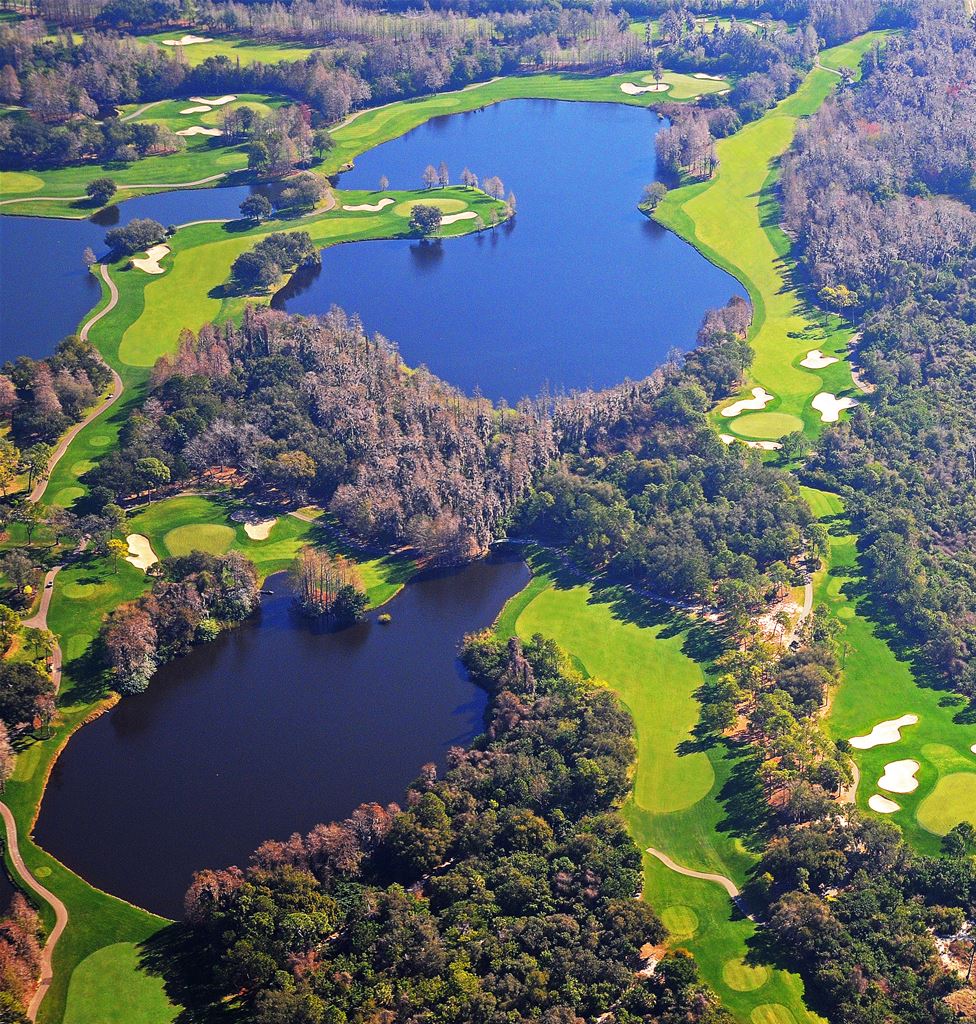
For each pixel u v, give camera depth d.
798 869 195.50
